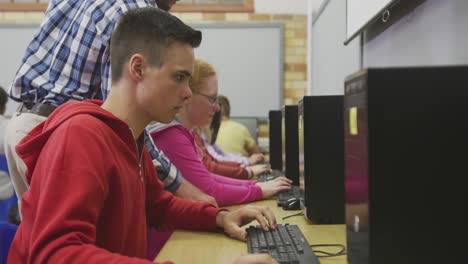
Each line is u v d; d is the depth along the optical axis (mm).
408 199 702
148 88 926
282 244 986
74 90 1380
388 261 705
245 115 4738
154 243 1419
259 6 4766
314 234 1153
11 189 2064
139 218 1006
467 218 699
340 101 1257
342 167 1262
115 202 888
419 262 705
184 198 1393
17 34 4641
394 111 694
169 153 1619
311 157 1265
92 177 781
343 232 1171
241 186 1687
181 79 942
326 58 3027
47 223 732
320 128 1263
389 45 1711
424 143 696
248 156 3957
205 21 4785
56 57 1403
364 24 1901
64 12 1459
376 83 692
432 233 703
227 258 956
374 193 701
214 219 1190
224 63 4730
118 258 713
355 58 2223
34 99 1417
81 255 702
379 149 697
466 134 693
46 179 774
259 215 1147
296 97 4750
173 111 956
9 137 1345
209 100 1812
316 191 1268
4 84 4656
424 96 692
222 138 3842
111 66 981
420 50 1415
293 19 4742
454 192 699
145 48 918
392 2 1525
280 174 2379
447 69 692
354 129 762
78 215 747
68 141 806
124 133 939
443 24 1252
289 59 4750
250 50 4711
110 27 1320
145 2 1344
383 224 704
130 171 957
